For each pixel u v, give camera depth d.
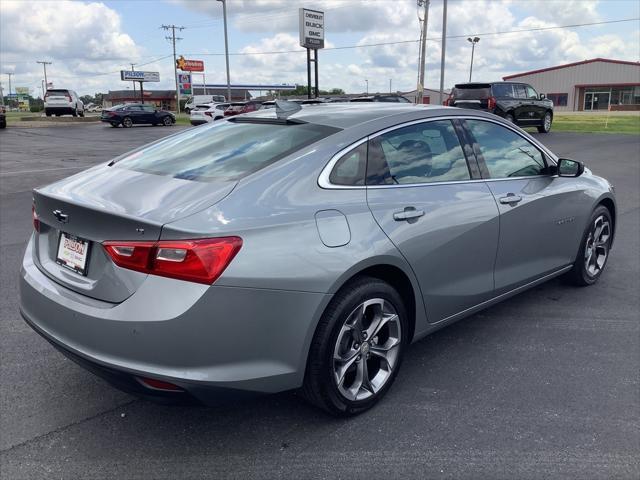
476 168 3.76
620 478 2.64
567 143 18.83
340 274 2.78
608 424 3.07
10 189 10.74
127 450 2.85
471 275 3.66
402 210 3.16
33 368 3.65
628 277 5.45
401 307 3.22
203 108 33.78
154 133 29.59
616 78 70.12
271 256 2.58
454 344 4.05
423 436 2.96
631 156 15.12
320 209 2.82
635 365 3.74
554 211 4.33
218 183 2.77
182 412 3.19
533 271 4.27
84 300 2.67
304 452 2.84
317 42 21.98
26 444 2.88
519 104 21.70
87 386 3.45
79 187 3.05
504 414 3.16
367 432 3.00
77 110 45.53
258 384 2.63
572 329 4.29
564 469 2.70
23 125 36.56
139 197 2.75
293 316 2.66
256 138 3.27
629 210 8.48
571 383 3.50
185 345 2.44
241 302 2.51
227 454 2.82
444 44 32.34
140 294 2.47
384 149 3.25
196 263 2.42
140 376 2.46
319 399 2.95
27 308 3.05
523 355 3.88
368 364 3.27
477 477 2.65
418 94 33.22
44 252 3.14
